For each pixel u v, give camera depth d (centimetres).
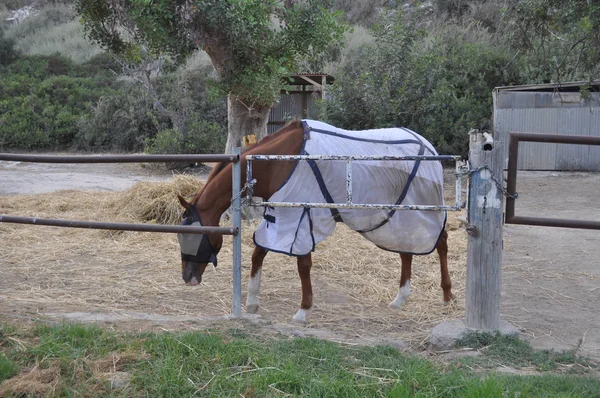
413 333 471
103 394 320
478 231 416
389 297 575
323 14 841
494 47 2069
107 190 1253
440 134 1633
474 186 412
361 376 341
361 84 1500
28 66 2747
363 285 614
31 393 315
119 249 747
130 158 448
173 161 446
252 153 468
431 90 1527
